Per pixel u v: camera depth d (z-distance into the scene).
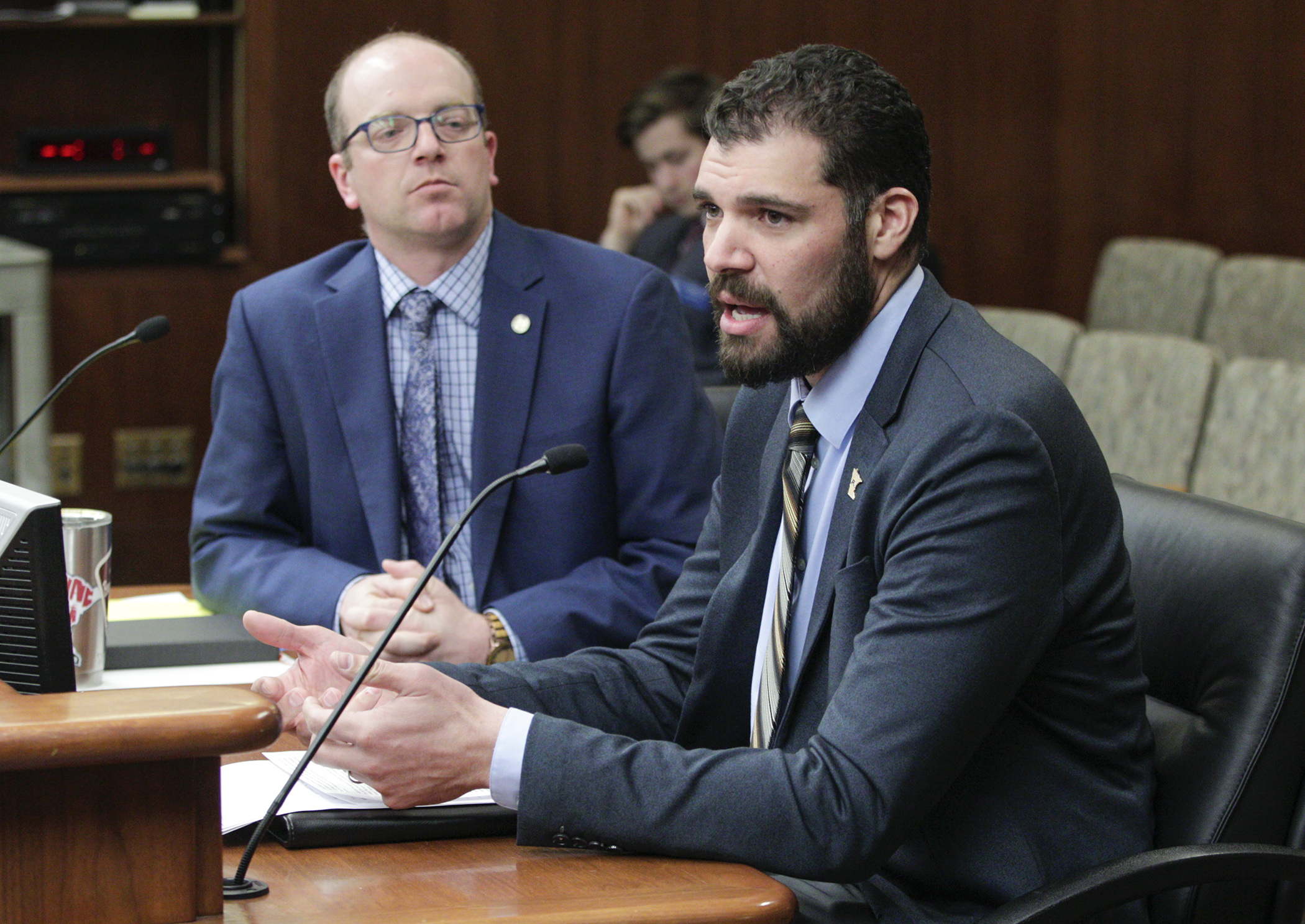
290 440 8.08
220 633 7.01
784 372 5.32
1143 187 20.78
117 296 17.52
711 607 5.91
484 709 4.93
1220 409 12.38
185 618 7.32
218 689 3.93
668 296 8.19
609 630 7.50
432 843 4.84
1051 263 20.83
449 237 7.79
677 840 4.68
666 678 6.04
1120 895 4.78
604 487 7.97
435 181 7.71
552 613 7.41
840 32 19.80
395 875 4.47
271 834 4.84
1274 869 4.97
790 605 5.58
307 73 17.94
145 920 3.76
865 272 5.24
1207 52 20.64
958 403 5.05
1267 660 5.36
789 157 5.11
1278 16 20.61
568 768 4.75
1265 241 21.03
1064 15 20.38
